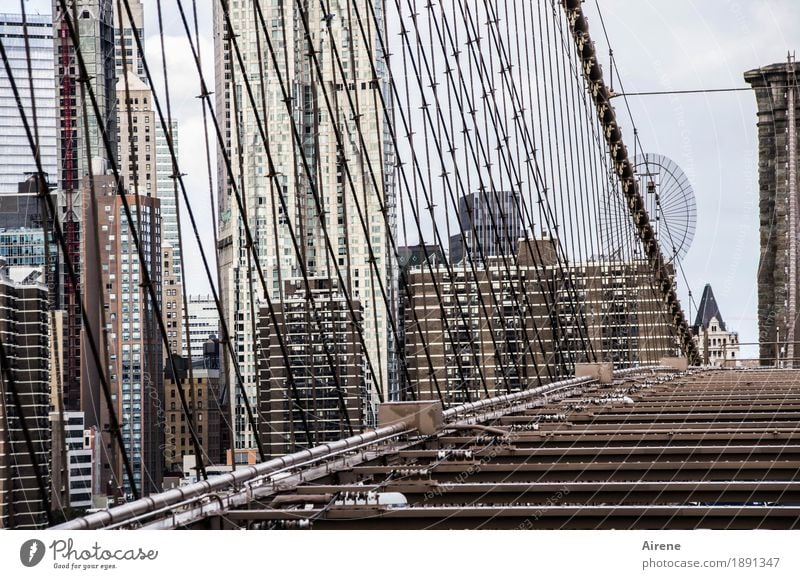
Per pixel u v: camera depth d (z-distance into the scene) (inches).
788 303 3449.8
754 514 464.4
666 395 1285.7
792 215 3577.8
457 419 845.2
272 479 518.9
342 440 611.5
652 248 1987.0
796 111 3688.5
